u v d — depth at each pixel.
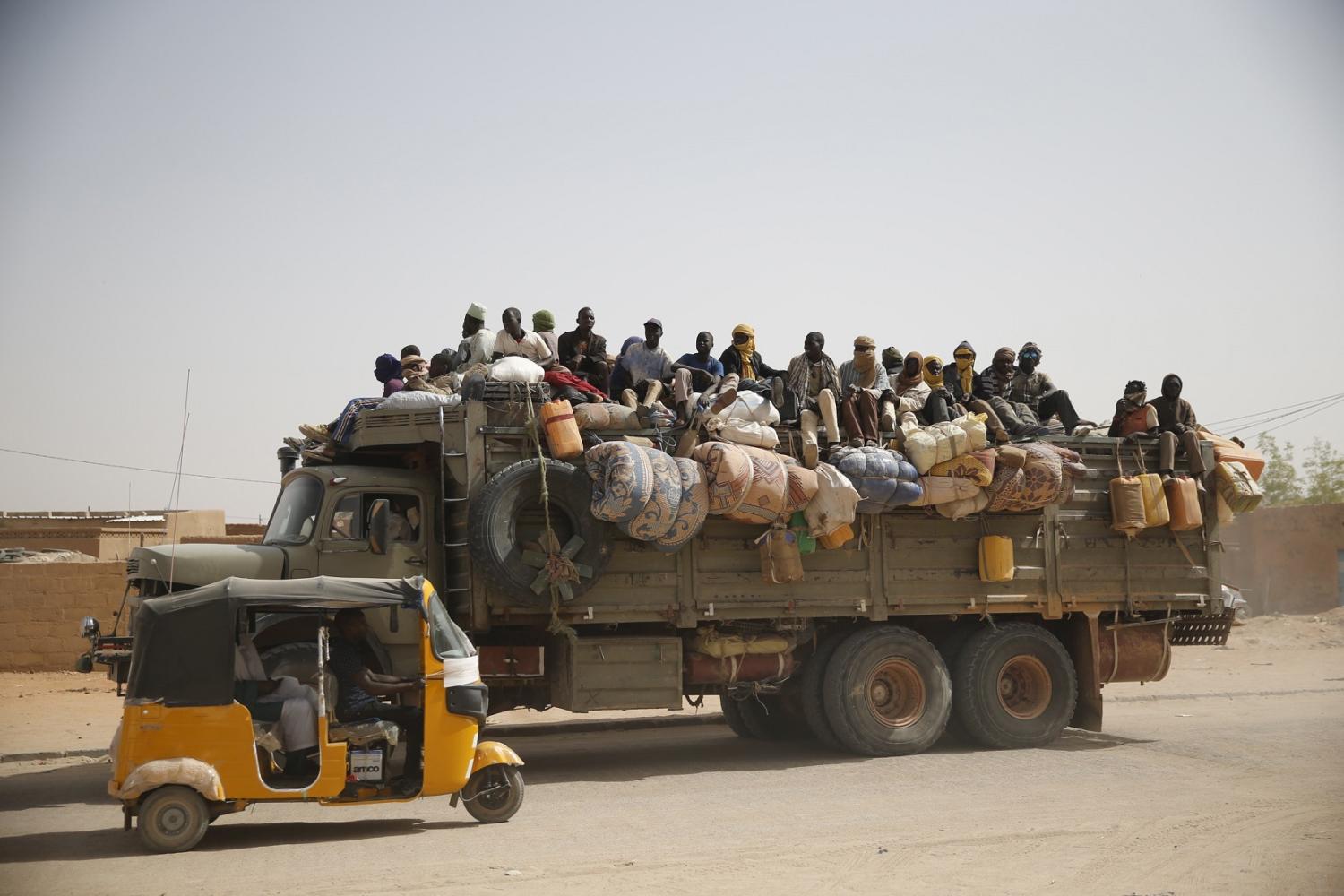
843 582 21.86
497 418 19.91
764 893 12.02
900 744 21.84
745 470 19.94
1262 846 14.13
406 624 19.03
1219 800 17.08
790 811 16.69
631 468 19.02
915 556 22.44
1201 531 24.66
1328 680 38.62
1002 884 12.36
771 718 25.20
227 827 16.00
